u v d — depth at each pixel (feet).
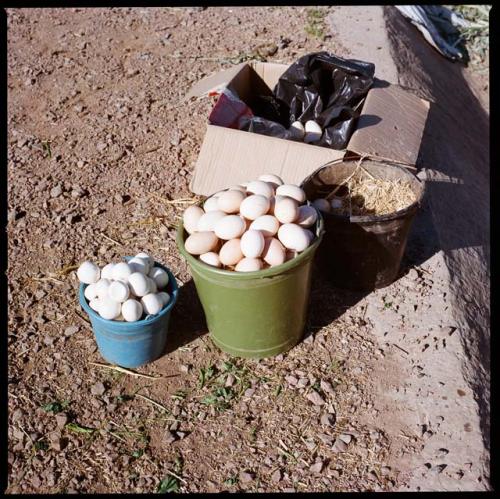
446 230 6.43
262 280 4.40
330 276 5.54
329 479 4.30
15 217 6.24
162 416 4.65
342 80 6.21
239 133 5.74
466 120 9.14
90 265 4.80
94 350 5.09
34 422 4.60
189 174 6.70
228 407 4.70
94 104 7.75
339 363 4.99
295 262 4.39
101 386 4.80
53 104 7.78
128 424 4.60
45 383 4.85
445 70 9.80
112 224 6.19
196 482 4.29
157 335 4.81
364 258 5.29
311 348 5.09
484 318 5.62
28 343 5.15
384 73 8.19
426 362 4.98
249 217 4.60
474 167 8.15
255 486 4.27
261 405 4.71
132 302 4.58
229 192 4.74
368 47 8.69
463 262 6.14
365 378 4.88
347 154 5.71
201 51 8.75
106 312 4.57
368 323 5.29
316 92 6.26
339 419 4.64
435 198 6.76
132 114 7.54
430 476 4.28
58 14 9.75
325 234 5.25
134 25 9.45
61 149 7.07
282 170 5.67
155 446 4.48
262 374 4.91
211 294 4.63
